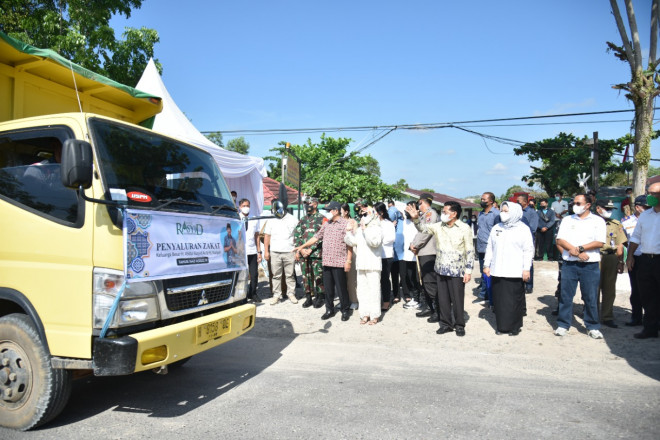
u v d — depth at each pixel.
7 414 3.49
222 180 4.77
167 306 3.51
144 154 3.88
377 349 5.73
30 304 3.40
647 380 4.51
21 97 4.30
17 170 3.72
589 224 5.91
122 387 4.45
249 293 8.51
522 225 6.19
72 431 3.46
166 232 3.57
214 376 4.75
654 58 11.85
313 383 4.49
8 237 3.57
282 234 8.28
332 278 7.38
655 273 5.73
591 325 6.03
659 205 5.72
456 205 6.23
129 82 14.52
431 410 3.79
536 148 23.41
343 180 22.22
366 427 3.47
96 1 13.82
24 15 13.06
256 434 3.37
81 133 3.50
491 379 4.59
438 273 6.38
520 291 6.23
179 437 3.33
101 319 3.18
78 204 3.35
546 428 3.44
